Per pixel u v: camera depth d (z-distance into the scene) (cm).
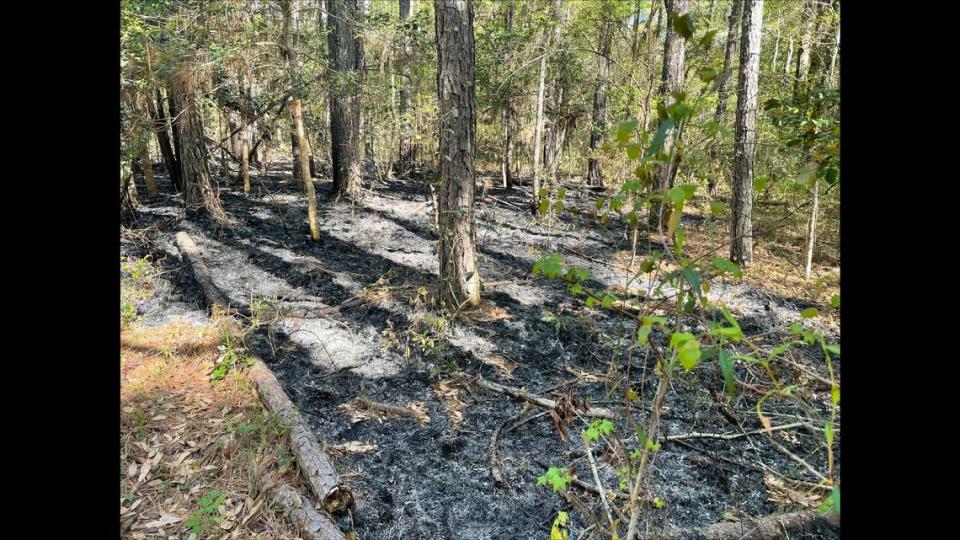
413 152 1490
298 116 788
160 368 427
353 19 910
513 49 1016
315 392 418
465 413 395
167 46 648
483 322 543
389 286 614
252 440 332
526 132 1399
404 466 335
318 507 286
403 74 1063
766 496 302
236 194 1158
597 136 1166
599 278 678
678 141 151
